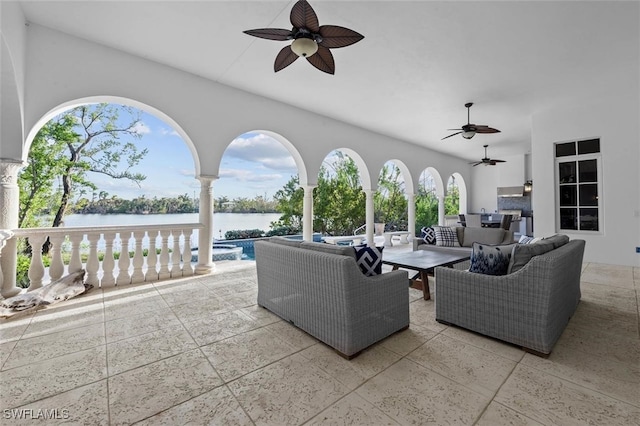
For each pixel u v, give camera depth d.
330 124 5.98
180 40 3.38
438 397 1.52
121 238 3.68
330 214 13.01
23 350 2.03
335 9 2.76
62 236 3.38
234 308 2.88
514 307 2.07
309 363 1.87
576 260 2.67
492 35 3.16
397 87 4.52
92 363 1.86
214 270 4.39
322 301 2.10
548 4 2.67
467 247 4.92
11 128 2.87
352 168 13.37
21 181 7.45
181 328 2.40
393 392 1.57
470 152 9.34
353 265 1.94
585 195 5.26
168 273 3.99
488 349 2.05
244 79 4.31
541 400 1.50
